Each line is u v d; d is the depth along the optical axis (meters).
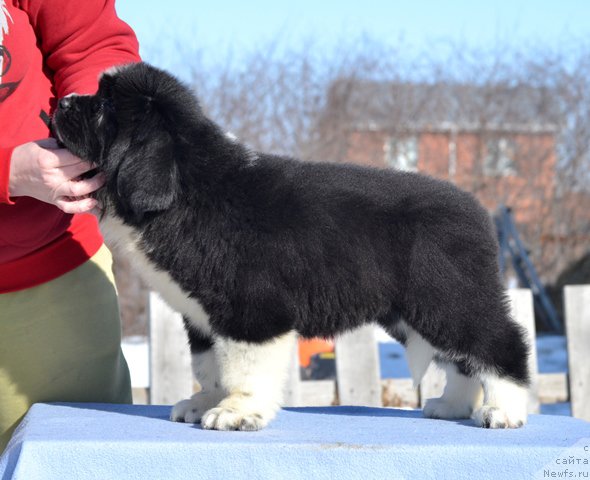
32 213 3.37
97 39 3.61
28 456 2.51
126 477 2.54
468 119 15.65
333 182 3.27
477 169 15.57
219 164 3.12
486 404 3.16
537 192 15.80
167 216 3.04
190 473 2.55
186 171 3.06
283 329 3.01
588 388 5.86
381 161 14.36
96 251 3.79
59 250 3.60
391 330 3.45
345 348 5.58
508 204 15.58
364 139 14.55
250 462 2.57
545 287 13.28
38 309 3.61
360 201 3.24
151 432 2.78
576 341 5.88
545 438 2.79
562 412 6.70
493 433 2.92
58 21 3.50
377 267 3.21
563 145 16.02
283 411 3.55
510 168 15.96
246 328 2.96
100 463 2.54
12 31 3.32
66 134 3.08
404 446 2.61
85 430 2.79
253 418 2.90
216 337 3.02
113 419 3.11
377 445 2.61
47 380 3.67
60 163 3.02
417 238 3.21
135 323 11.40
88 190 3.06
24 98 3.36
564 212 15.73
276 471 2.57
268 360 2.98
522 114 16.00
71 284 3.66
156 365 5.49
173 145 3.05
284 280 3.05
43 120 3.44
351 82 14.36
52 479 2.52
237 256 2.99
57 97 3.63
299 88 13.81
